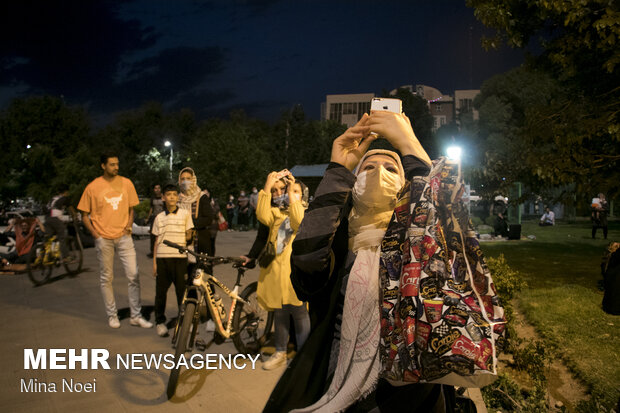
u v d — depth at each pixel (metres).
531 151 7.43
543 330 5.57
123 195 5.92
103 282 5.91
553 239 17.55
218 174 28.75
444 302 1.16
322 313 1.52
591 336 5.31
